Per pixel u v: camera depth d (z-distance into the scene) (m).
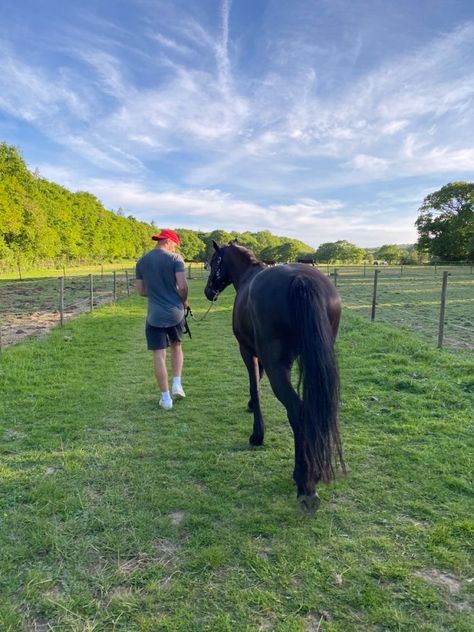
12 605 1.94
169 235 4.66
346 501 2.75
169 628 1.81
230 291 21.22
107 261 79.19
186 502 2.76
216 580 2.09
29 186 51.19
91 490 2.94
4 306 14.86
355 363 5.99
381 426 3.90
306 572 2.12
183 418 4.29
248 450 3.55
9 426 4.08
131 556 2.27
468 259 59.38
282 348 2.61
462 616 1.85
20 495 2.86
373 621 1.83
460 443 3.47
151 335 4.50
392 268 47.75
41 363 6.35
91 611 1.91
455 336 8.39
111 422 4.18
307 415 2.34
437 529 2.43
